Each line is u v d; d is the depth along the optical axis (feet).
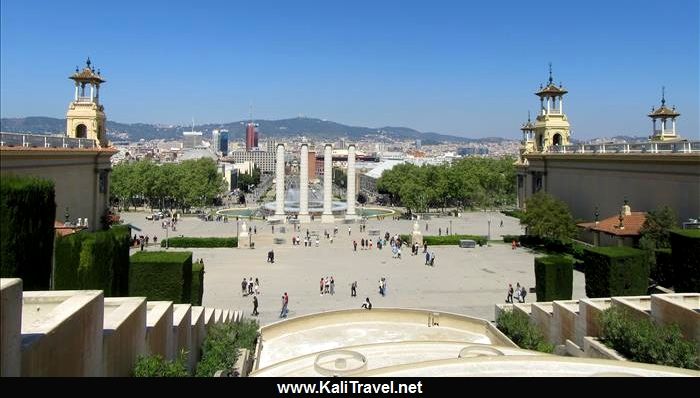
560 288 181.16
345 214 557.74
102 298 61.57
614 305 122.62
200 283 168.25
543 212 326.24
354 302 208.03
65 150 270.67
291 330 158.51
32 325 50.14
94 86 361.10
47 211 70.33
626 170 300.40
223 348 111.86
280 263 290.76
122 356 67.00
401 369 70.64
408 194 573.74
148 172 601.21
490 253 326.03
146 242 339.98
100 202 335.67
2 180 64.08
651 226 236.63
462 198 655.35
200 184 600.39
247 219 520.01
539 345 136.36
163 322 85.10
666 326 103.76
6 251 62.44
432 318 165.58
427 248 345.10
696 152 242.99
